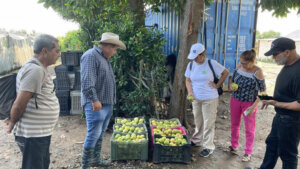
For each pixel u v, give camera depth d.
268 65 20.06
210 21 7.41
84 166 3.26
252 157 4.02
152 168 3.59
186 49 4.77
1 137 4.74
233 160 3.91
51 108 2.32
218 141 4.66
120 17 5.68
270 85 10.73
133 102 5.17
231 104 3.89
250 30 7.84
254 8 7.70
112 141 3.61
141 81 5.01
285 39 2.50
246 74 3.55
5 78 2.16
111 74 3.21
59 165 3.66
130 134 3.92
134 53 4.88
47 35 2.23
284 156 2.74
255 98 3.57
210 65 3.66
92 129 3.14
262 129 5.38
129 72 5.29
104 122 3.45
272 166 3.06
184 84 4.93
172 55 7.23
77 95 6.16
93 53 2.97
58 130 5.12
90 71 2.89
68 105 6.31
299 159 3.96
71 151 4.14
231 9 7.52
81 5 5.54
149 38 5.18
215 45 7.60
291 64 2.55
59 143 4.46
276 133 2.88
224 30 7.60
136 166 3.64
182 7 6.38
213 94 3.70
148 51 4.98
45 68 2.25
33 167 2.29
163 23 8.34
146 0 6.52
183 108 5.09
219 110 6.63
